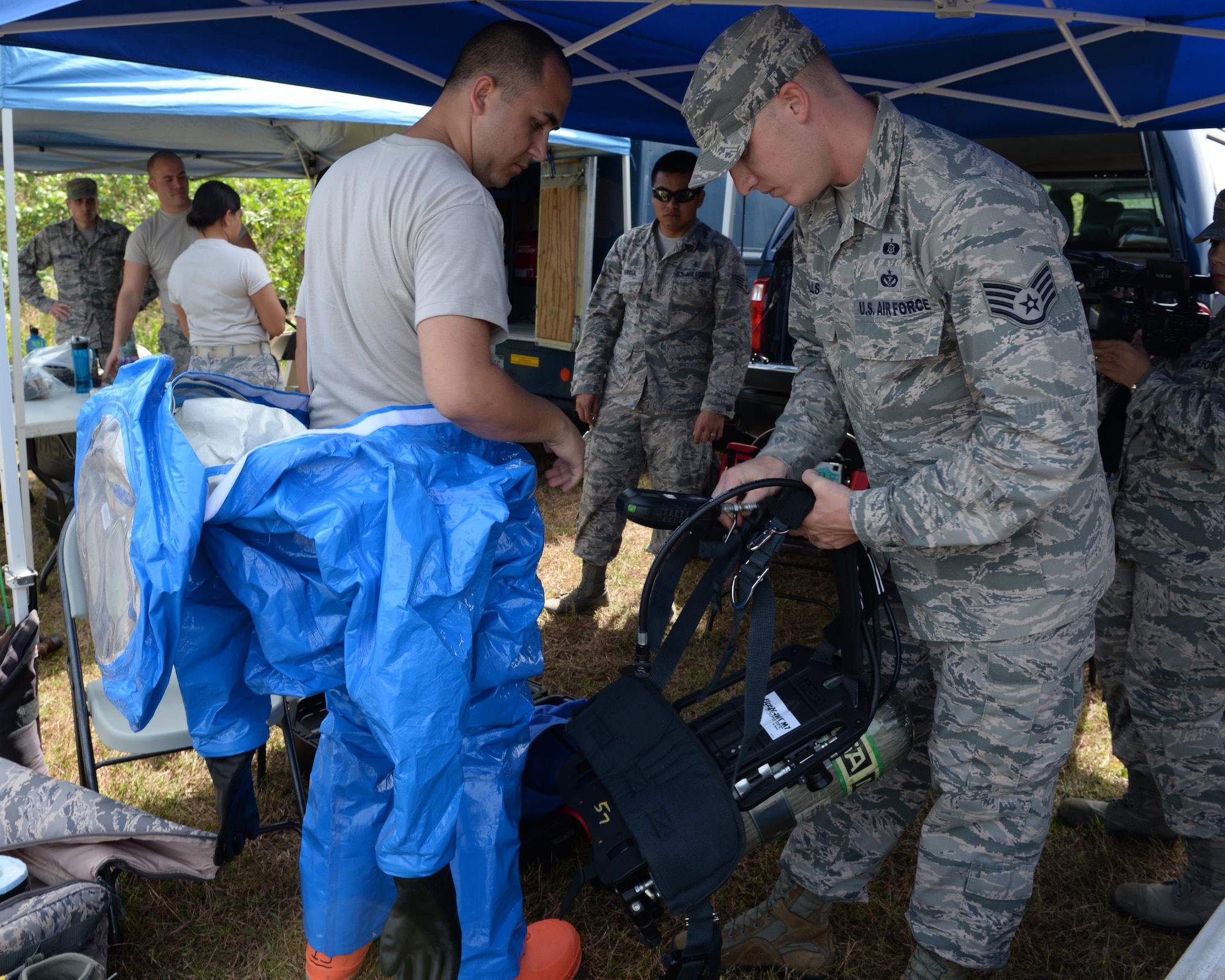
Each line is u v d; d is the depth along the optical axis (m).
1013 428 1.51
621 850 1.64
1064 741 1.77
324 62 3.17
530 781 2.53
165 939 2.26
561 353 6.57
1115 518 2.40
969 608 1.73
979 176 1.54
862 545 1.80
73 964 1.68
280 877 2.48
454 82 1.80
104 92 4.30
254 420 1.72
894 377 1.73
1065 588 1.68
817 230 1.81
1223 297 4.22
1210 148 5.07
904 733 1.88
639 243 3.96
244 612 1.76
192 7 2.52
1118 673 2.57
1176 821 2.30
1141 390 2.29
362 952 1.92
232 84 4.82
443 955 1.71
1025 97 3.47
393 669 1.48
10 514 2.72
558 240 6.40
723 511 1.79
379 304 1.73
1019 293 1.49
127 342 5.52
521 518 1.85
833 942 2.26
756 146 1.63
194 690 1.73
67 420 3.77
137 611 1.48
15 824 2.04
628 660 3.78
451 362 1.61
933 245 1.57
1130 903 2.38
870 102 1.66
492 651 1.78
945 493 1.59
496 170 1.87
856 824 2.06
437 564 1.56
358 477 1.60
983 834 1.80
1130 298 2.41
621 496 1.74
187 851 2.02
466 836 1.76
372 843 1.79
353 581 1.53
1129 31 2.64
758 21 1.58
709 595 1.77
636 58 3.23
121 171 7.95
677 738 1.69
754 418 5.05
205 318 4.57
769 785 1.71
